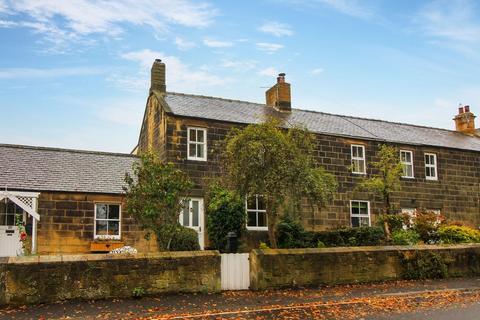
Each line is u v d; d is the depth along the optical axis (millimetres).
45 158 22078
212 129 22797
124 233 20781
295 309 12219
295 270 15570
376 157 26625
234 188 18594
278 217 22391
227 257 15016
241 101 27797
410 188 27297
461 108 35844
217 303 12797
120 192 20859
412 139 28594
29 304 12297
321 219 24188
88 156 23453
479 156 30547
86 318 10953
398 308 12477
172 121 22047
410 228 22078
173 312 11656
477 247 19078
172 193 16156
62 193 19922
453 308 12500
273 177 16438
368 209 25766
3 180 19297
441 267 17906
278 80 28375
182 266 14125
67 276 12812
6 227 19141
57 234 19578
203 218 21750
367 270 16734
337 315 11602
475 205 29531
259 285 14906
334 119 28984
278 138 16766
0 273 12188
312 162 19047
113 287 13234
